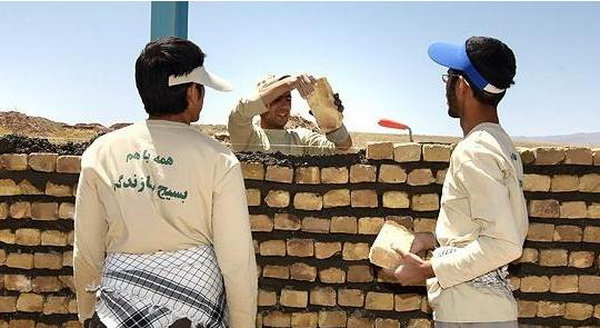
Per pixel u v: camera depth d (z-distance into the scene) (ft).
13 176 12.49
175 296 6.99
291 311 12.34
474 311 7.60
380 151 12.07
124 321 6.84
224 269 7.27
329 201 12.21
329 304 12.25
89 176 7.36
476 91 8.05
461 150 7.63
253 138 14.25
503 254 7.08
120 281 7.05
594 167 11.78
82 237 7.56
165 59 7.36
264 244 12.34
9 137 12.69
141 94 7.52
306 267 12.29
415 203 12.07
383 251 8.89
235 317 7.52
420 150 11.98
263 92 13.44
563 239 11.85
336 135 13.32
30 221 12.55
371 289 12.26
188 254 7.16
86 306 8.10
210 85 7.61
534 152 11.85
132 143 7.36
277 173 12.27
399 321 12.13
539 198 11.92
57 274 12.56
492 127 7.89
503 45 8.15
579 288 11.87
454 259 7.40
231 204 7.24
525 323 11.98
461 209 7.66
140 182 7.15
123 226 7.16
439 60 8.41
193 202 7.16
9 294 12.59
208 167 7.22
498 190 7.24
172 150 7.25
